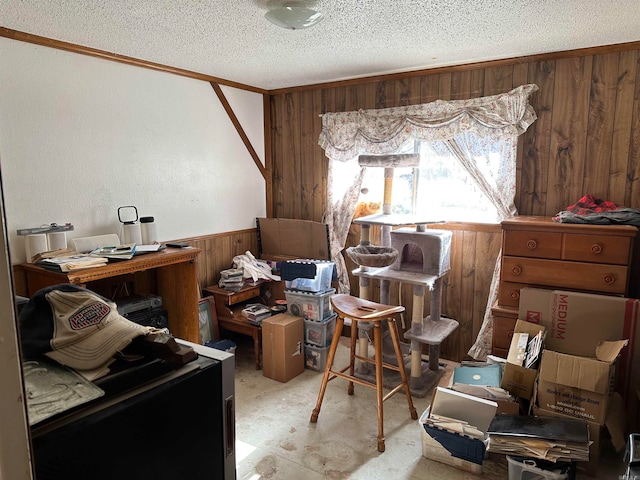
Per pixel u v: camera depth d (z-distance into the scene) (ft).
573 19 7.44
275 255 13.33
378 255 9.16
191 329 10.17
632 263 8.70
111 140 9.67
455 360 11.39
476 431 6.91
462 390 7.81
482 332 10.60
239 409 9.01
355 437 8.07
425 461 7.41
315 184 13.17
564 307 8.18
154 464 3.10
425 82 11.04
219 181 12.37
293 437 8.05
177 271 10.15
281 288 12.37
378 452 7.64
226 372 3.64
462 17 7.31
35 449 2.39
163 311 9.79
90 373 2.95
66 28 7.79
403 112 11.25
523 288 8.73
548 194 9.99
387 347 11.73
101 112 9.43
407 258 11.05
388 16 7.22
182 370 3.34
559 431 6.48
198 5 6.70
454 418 7.23
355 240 12.70
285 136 13.56
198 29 7.87
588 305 7.98
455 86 10.69
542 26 7.80
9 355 1.65
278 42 8.68
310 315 10.71
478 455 6.90
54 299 3.28
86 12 6.99
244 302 12.80
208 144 11.95
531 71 9.81
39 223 8.55
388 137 11.50
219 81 11.95
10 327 1.65
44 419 2.49
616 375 7.83
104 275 7.95
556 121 9.71
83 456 2.63
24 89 8.18
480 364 8.95
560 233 8.45
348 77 11.86
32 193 8.42
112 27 7.75
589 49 9.14
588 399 6.82
